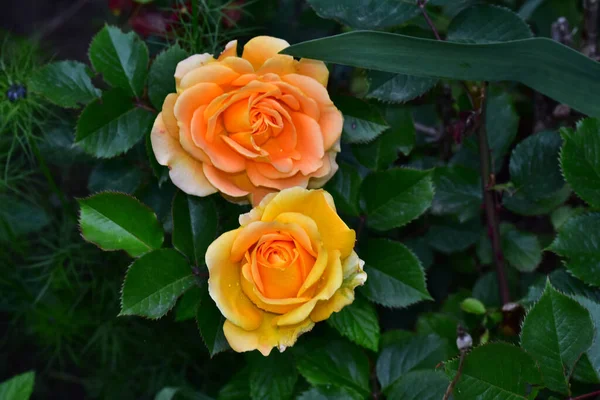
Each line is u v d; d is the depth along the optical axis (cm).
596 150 73
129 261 90
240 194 69
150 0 82
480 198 82
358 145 79
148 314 69
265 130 68
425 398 73
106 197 71
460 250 86
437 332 80
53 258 92
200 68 68
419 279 73
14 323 100
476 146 83
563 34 85
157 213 79
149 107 75
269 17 91
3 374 109
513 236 83
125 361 98
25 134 82
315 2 74
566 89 72
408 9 75
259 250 66
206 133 68
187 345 89
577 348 69
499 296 83
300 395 77
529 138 80
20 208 92
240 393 80
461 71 72
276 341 67
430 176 74
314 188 71
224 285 67
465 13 76
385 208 75
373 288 74
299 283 66
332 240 67
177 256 70
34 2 132
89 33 127
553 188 79
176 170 69
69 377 102
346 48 70
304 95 69
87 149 74
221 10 85
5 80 82
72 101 75
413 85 75
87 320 95
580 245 73
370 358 79
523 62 71
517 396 69
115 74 75
